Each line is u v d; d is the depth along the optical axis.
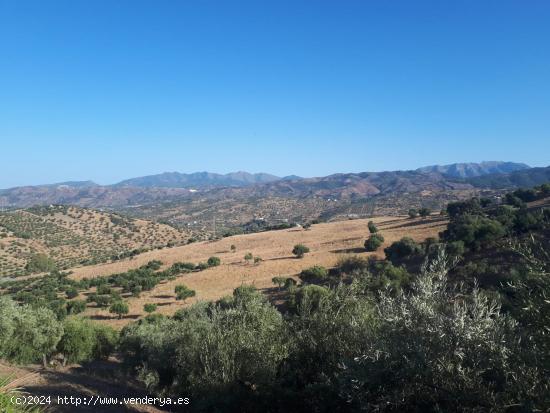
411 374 5.43
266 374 9.31
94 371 16.89
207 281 52.44
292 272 50.69
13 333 17.12
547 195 63.56
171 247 95.88
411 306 5.81
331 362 8.18
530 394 4.54
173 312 38.78
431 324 5.50
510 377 5.02
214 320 11.12
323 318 8.81
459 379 5.27
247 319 10.70
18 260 92.25
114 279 60.28
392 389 5.56
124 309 39.25
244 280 49.94
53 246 107.69
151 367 13.67
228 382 9.55
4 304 17.31
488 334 5.25
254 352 9.80
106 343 20.84
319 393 7.47
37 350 17.67
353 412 6.21
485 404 4.93
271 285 45.03
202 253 76.19
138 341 16.92
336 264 48.44
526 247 4.98
